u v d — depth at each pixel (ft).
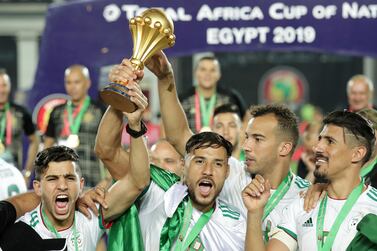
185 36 36.17
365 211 18.33
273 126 20.25
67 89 37.40
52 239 19.45
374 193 18.63
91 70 37.04
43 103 37.73
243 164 21.54
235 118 29.40
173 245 19.65
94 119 37.42
